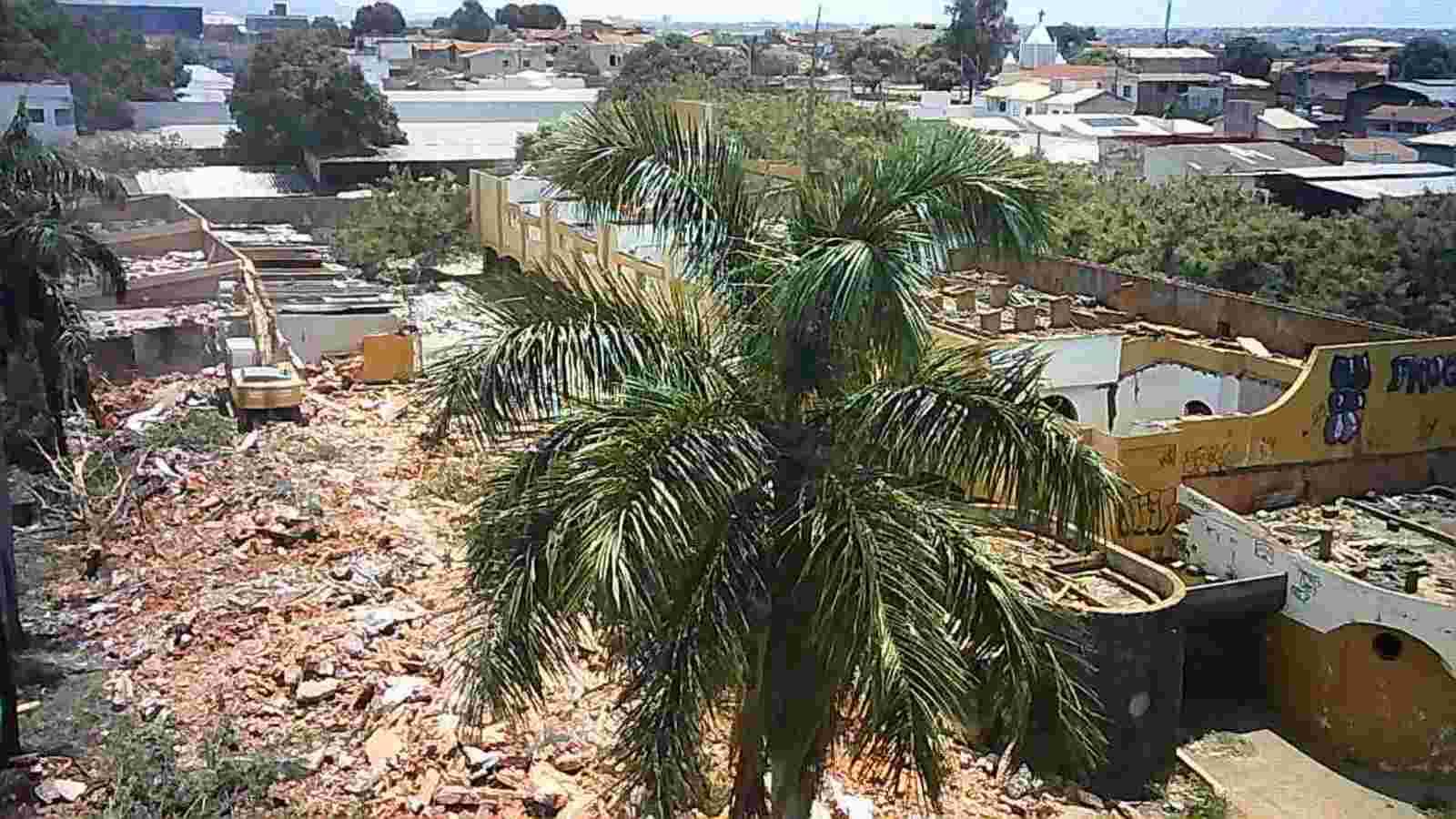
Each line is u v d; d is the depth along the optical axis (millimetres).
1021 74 100250
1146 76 103250
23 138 24719
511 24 186375
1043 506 9672
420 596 18984
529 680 9188
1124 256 36344
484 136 72125
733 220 10508
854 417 9734
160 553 20812
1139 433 20938
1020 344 21969
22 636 17547
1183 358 25031
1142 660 16344
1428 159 66938
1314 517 21469
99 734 15094
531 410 10086
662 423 9211
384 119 65562
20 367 25172
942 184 9852
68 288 32969
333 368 33812
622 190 10461
